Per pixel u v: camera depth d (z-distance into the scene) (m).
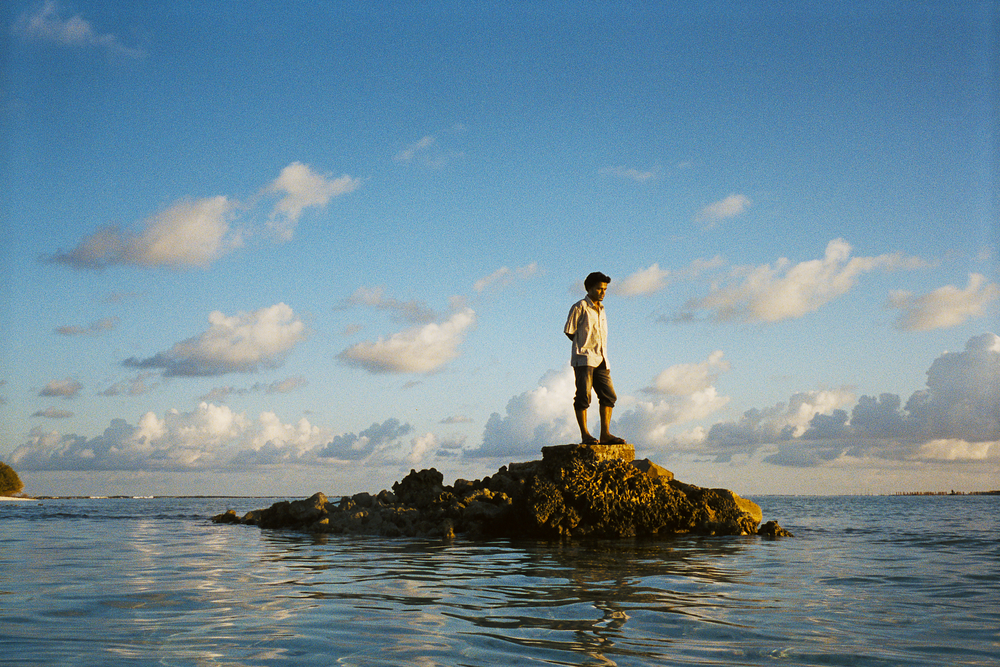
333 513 26.62
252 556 15.71
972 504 75.75
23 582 11.24
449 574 12.14
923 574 12.38
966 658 6.41
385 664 6.09
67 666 5.99
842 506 67.94
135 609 8.72
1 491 133.00
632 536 20.86
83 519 34.50
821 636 7.21
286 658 6.29
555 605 8.89
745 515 22.58
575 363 22.95
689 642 6.89
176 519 34.62
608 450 22.64
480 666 6.02
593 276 22.98
